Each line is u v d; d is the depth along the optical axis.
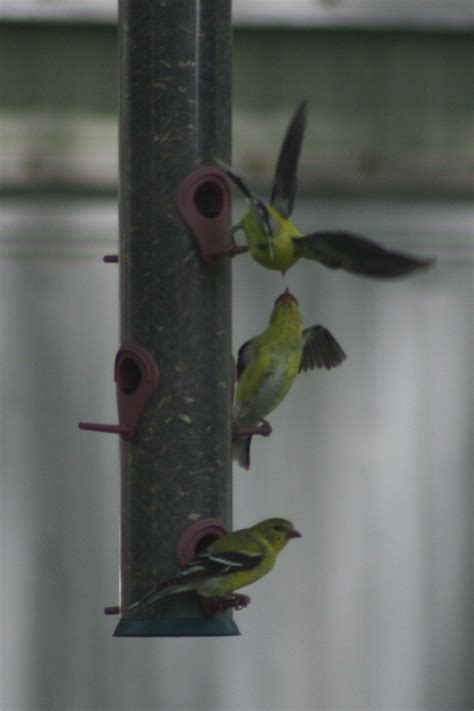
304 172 16.12
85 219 15.85
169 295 10.68
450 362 16.08
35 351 15.68
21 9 15.92
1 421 15.57
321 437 15.81
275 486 15.71
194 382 10.66
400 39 16.42
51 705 15.34
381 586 15.74
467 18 16.44
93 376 15.70
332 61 16.28
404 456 15.89
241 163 15.99
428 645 15.72
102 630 15.46
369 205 16.20
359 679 15.60
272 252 9.83
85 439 15.60
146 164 10.77
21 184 15.80
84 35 16.02
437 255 16.20
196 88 10.80
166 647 15.48
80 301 15.76
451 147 16.39
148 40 10.84
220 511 10.65
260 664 15.52
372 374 15.95
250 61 16.19
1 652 15.35
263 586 15.59
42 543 15.48
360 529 15.77
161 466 10.59
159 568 10.50
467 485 15.96
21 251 15.75
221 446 10.70
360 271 9.55
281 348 10.83
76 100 15.97
